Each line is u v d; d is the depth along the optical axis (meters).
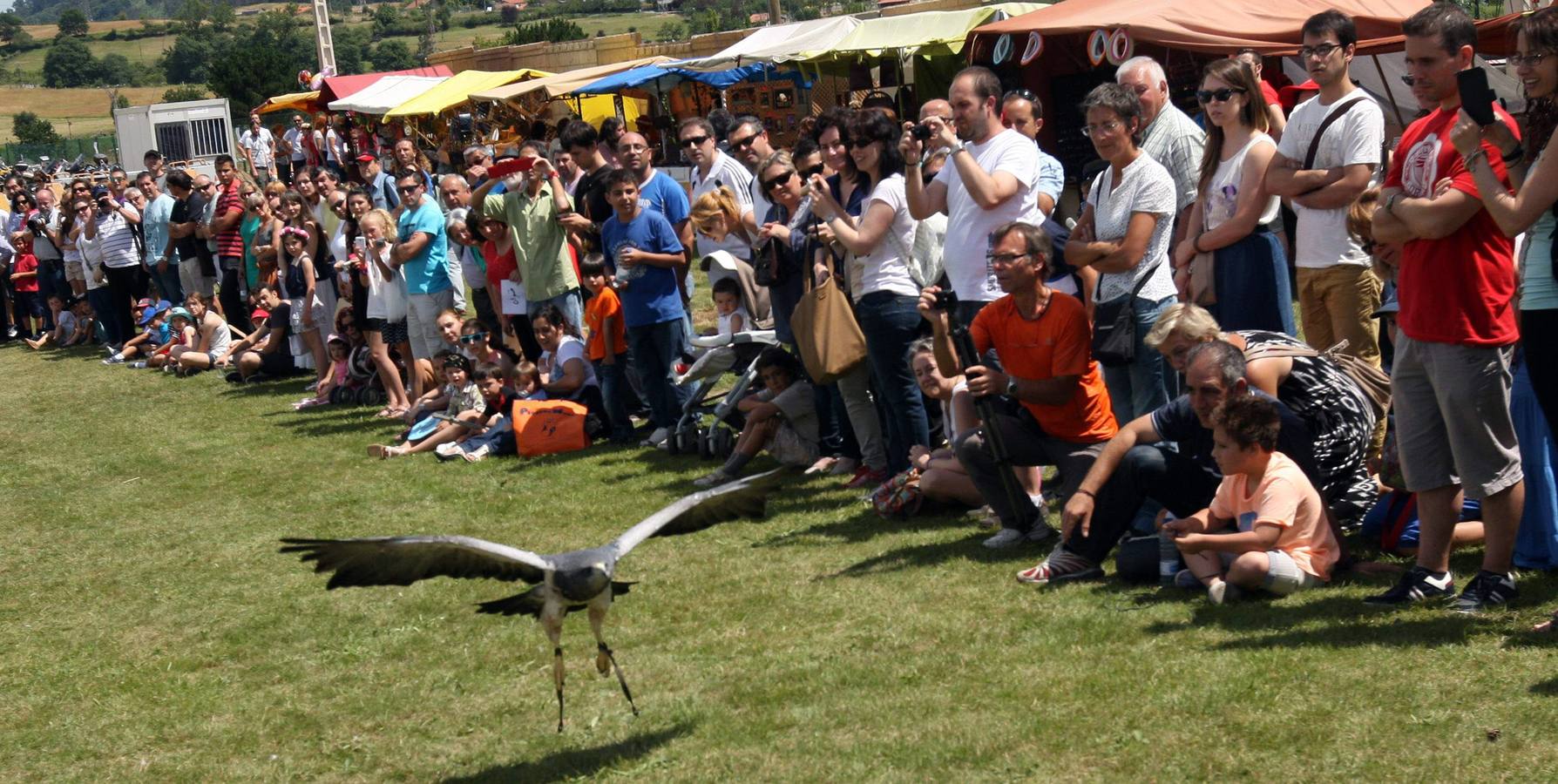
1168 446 6.71
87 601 8.50
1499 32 12.02
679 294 10.70
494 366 11.55
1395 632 5.52
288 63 69.75
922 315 8.12
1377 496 6.71
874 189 8.35
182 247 18.39
